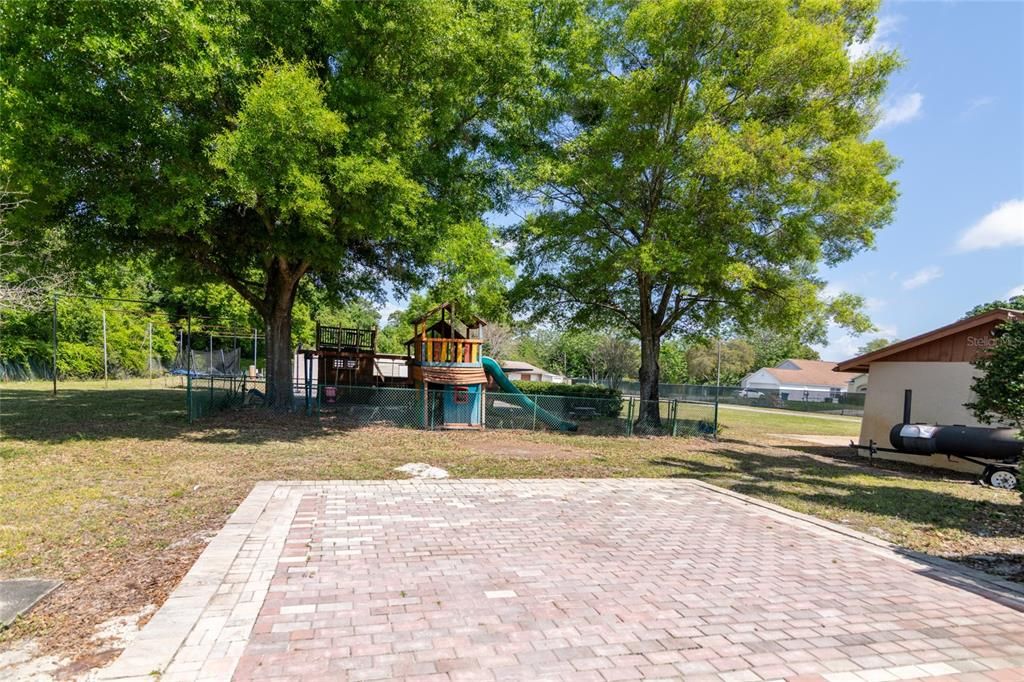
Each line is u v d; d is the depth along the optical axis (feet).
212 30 29.25
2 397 60.59
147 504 19.54
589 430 53.06
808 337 50.19
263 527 17.24
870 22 47.80
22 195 29.04
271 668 9.25
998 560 17.85
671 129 46.80
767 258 45.52
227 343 143.54
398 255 49.67
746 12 41.37
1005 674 10.31
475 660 9.87
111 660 9.36
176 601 11.60
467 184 46.78
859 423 93.15
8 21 25.67
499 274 46.39
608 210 49.44
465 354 49.83
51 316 92.48
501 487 25.08
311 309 75.20
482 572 14.32
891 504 25.88
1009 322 25.17
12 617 10.70
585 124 52.75
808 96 45.39
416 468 28.45
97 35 25.50
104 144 27.22
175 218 30.35
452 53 36.70
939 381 40.22
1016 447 32.50
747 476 32.22
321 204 30.27
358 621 11.20
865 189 41.70
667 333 62.95
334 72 37.29
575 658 10.12
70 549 14.80
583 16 49.67
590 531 18.67
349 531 17.33
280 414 48.29
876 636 11.73
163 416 45.52
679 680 9.54
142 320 117.19
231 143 28.40
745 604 13.07
